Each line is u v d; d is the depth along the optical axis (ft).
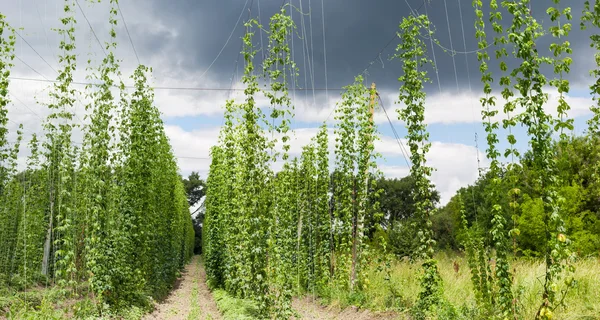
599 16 21.49
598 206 44.83
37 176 51.52
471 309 27.53
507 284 23.31
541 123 20.94
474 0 22.22
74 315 34.32
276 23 33.19
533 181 22.18
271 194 37.11
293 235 57.11
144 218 48.34
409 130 33.94
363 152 46.55
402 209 115.34
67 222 34.40
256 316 38.55
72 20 35.40
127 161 44.55
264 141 34.42
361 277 45.11
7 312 33.83
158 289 62.13
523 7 21.03
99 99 37.65
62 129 36.14
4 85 30.60
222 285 67.10
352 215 47.47
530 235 47.14
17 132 44.88
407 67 34.12
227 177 54.39
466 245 29.99
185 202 134.10
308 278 53.62
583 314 21.72
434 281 31.94
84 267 40.01
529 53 20.84
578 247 41.19
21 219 52.60
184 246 136.26
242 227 38.17
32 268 52.24
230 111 48.34
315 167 54.34
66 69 35.53
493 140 23.48
